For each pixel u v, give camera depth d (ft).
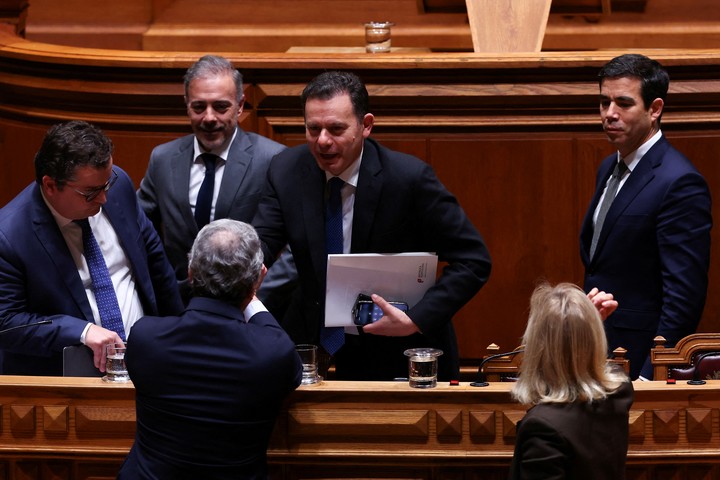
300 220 41.39
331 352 41.32
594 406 29.43
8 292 39.65
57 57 62.34
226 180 51.70
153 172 53.26
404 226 41.14
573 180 61.31
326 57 60.80
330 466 36.40
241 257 32.48
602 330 29.89
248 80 61.26
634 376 47.73
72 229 41.27
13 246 39.78
